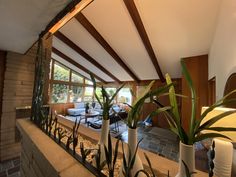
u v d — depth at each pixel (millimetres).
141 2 2912
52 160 735
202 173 695
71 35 4703
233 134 1117
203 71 4152
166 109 514
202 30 3250
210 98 3828
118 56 5441
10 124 2742
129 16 3334
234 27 1927
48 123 1237
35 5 1149
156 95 583
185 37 3607
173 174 687
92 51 5500
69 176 603
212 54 3479
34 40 2035
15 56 2789
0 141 2656
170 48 4207
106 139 754
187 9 2814
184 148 480
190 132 480
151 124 6441
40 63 1665
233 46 1945
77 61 6895
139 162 585
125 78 7668
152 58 4809
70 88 8562
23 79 2900
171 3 2779
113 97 813
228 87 2062
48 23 1469
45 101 2172
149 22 3385
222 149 1167
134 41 4270
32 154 1077
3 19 1391
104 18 3609
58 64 7852
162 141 4555
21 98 2877
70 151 842
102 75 8102
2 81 2707
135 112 589
